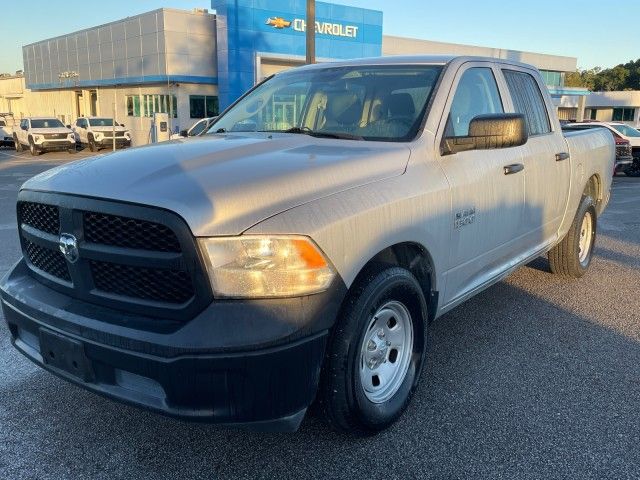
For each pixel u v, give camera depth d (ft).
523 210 14.65
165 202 8.12
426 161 11.22
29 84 158.81
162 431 10.71
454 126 12.38
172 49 103.86
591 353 14.14
